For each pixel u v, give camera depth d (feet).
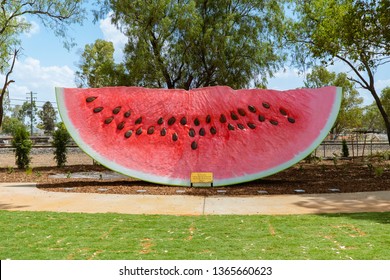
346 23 53.67
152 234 23.00
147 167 43.55
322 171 58.49
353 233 22.84
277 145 44.50
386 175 51.83
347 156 90.53
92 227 24.72
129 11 78.69
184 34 80.89
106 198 36.50
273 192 39.34
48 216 28.14
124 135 45.19
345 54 62.75
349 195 37.24
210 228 24.41
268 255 18.85
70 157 94.63
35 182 48.24
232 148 44.73
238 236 22.43
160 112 46.52
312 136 44.27
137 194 38.70
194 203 33.91
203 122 46.34
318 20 77.51
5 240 21.62
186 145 45.16
